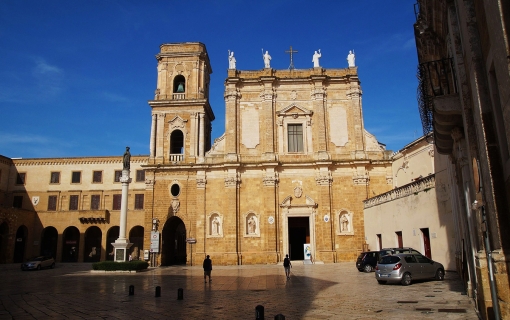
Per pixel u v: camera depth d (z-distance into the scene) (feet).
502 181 30.78
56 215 200.44
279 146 152.76
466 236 58.39
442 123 50.16
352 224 144.87
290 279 92.48
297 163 149.28
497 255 30.76
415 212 106.83
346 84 157.07
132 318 48.91
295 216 146.72
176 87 165.99
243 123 155.02
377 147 152.05
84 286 86.58
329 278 92.73
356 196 146.61
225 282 89.71
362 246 142.51
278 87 157.28
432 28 55.62
